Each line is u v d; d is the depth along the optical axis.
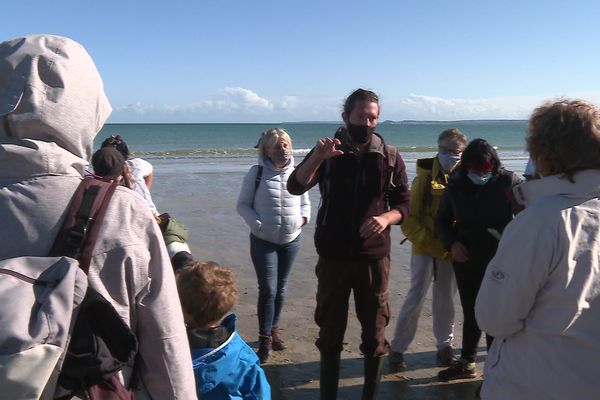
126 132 118.88
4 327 1.26
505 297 2.05
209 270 2.85
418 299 4.69
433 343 5.26
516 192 2.22
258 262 4.91
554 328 1.99
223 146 58.81
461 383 4.49
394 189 3.80
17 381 1.24
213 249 8.62
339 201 3.63
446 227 4.36
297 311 6.02
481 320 2.17
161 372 1.58
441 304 4.76
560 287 1.97
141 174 4.48
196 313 2.76
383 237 3.69
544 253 1.97
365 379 3.80
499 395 2.14
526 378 2.05
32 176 1.51
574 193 2.00
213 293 2.76
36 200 1.49
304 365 4.78
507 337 2.15
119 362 1.46
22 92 1.49
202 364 2.68
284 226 4.91
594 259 1.95
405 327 4.75
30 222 1.48
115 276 1.50
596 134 1.98
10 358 1.24
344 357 4.95
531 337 2.05
